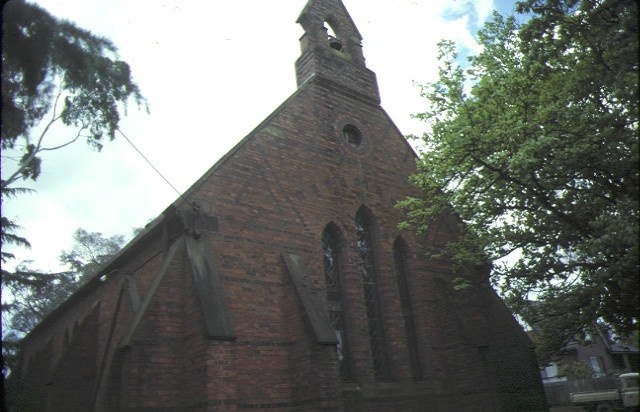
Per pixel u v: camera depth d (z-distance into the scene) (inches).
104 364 455.2
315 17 666.8
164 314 389.1
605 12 371.2
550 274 446.3
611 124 378.0
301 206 504.1
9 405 616.4
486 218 488.7
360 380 467.2
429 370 519.8
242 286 424.2
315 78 605.6
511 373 544.1
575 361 1236.5
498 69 485.4
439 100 509.0
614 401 919.0
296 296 432.5
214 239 427.2
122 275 565.3
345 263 517.3
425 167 532.4
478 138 446.9
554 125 418.0
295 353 420.5
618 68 376.8
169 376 374.3
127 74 341.7
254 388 394.0
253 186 474.9
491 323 584.4
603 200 407.5
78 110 334.6
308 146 546.6
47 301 897.5
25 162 335.0
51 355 776.3
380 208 578.9
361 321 496.7
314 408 390.3
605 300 403.9
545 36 405.4
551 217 427.5
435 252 601.9
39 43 290.5
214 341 364.8
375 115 650.8
